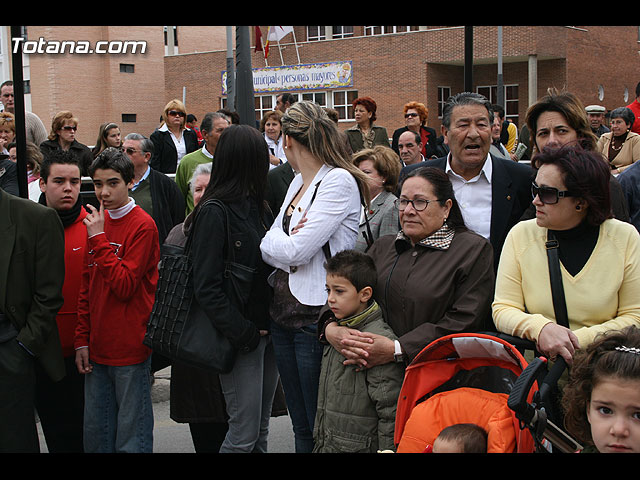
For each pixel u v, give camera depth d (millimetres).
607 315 2977
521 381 2400
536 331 2928
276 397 4719
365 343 3188
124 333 4094
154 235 4207
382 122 33594
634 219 4555
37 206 4031
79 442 4605
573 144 3283
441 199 3326
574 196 2949
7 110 10852
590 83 32656
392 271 3398
